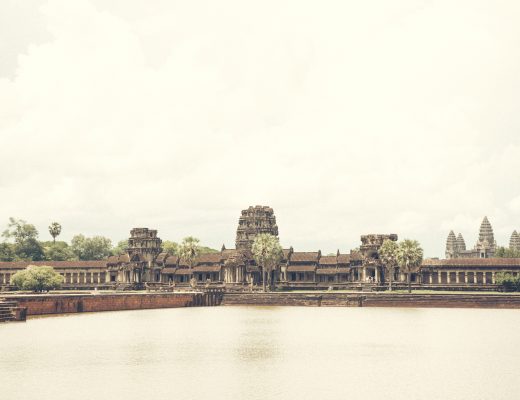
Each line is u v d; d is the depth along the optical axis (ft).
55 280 632.79
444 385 216.74
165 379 225.15
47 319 450.71
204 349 300.61
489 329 388.37
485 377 230.89
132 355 279.28
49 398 195.83
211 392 205.46
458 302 593.42
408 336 353.10
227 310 583.58
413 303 608.19
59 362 258.78
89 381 220.64
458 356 280.10
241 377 229.86
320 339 340.18
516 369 247.29
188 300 630.74
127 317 483.92
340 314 522.47
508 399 197.16
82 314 508.53
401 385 217.15
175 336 352.49
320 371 242.37
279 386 214.90
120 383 217.77
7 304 427.74
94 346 306.96
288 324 428.15
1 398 195.83
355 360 269.23
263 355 282.56
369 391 207.92
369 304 621.72
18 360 263.08
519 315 499.10
